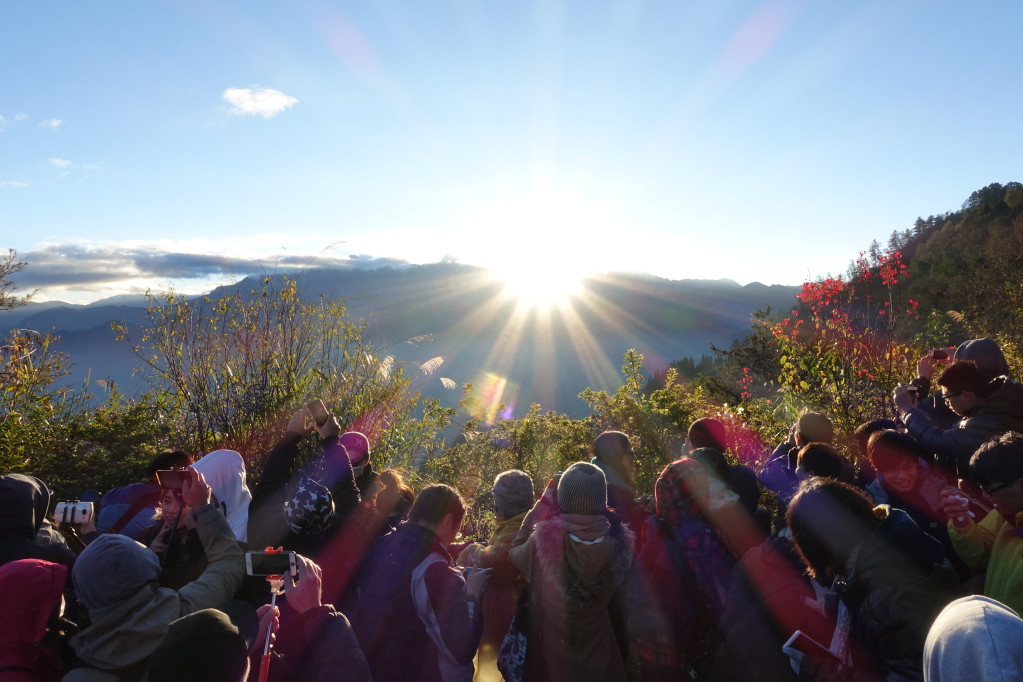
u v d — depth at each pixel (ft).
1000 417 11.53
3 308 21.71
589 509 10.18
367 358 22.15
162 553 10.25
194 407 19.17
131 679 7.73
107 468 17.33
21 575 7.89
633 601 11.10
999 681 4.58
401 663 9.90
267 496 11.68
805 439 14.51
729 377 36.47
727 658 10.03
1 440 16.25
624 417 32.99
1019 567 8.04
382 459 21.63
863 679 7.97
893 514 8.41
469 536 20.66
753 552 10.33
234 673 6.17
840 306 26.02
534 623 10.57
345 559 11.12
